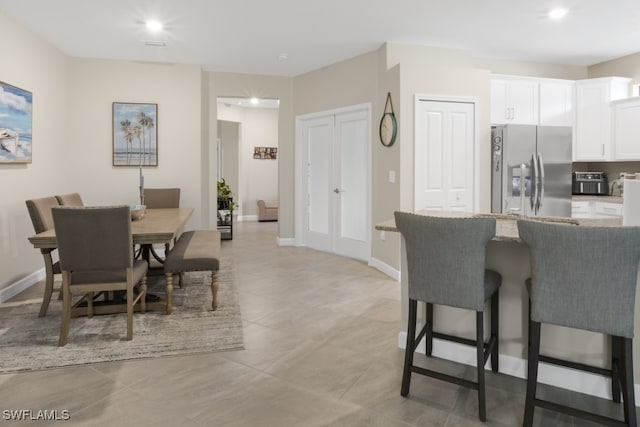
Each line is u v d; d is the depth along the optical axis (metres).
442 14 3.91
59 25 4.13
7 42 3.80
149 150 5.48
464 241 1.91
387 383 2.24
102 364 2.44
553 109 5.12
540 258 1.75
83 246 2.63
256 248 6.33
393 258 4.55
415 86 4.36
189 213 4.42
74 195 4.16
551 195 4.59
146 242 2.99
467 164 4.51
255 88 6.18
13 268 3.88
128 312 2.77
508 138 4.43
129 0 3.58
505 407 2.01
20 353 2.57
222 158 10.24
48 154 4.63
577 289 1.68
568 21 4.07
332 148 5.81
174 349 2.65
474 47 4.82
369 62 5.07
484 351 2.12
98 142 5.32
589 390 2.11
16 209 3.94
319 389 2.17
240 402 2.04
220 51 5.03
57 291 3.93
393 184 4.51
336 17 3.97
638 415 1.90
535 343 1.79
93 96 5.27
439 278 1.99
